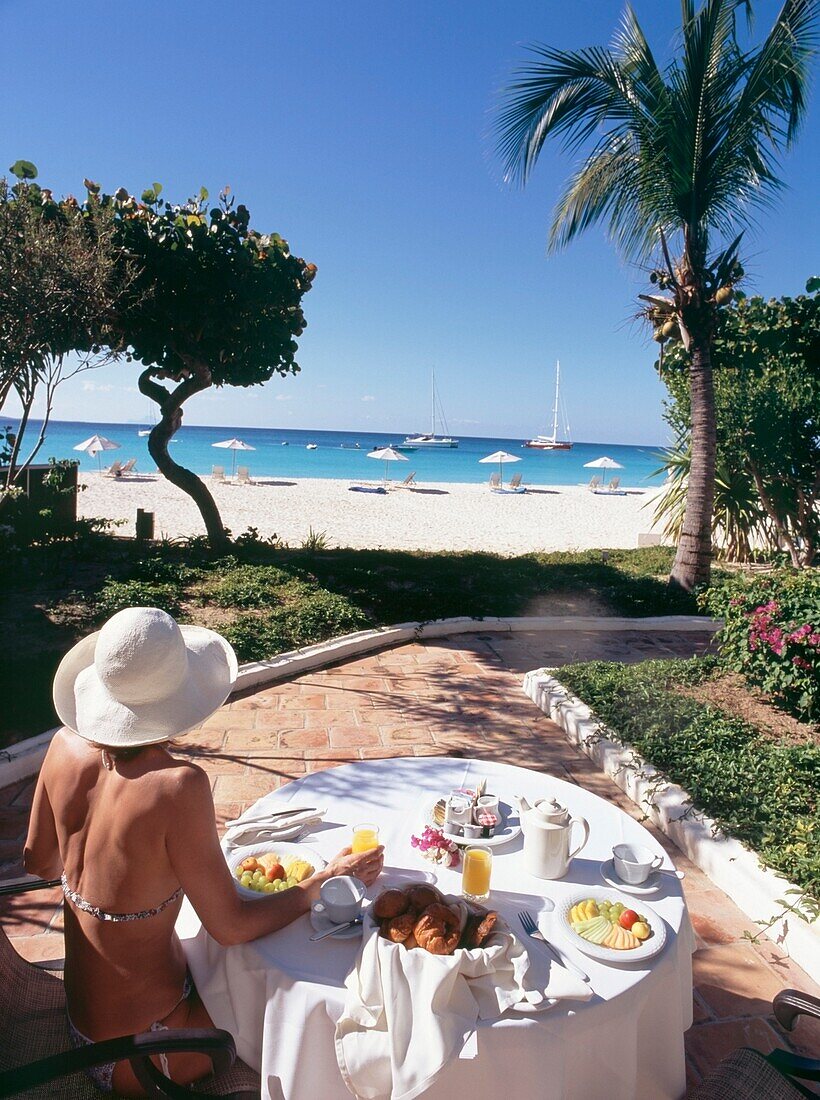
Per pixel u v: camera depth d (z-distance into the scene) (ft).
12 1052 6.99
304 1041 6.42
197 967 7.40
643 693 20.49
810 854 12.79
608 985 6.64
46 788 7.14
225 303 38.06
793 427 42.27
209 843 6.63
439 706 21.15
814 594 21.63
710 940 11.71
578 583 36.50
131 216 36.24
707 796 14.90
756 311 43.62
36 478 39.81
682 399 48.91
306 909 7.34
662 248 34.47
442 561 41.91
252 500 89.76
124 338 37.73
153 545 42.09
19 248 27.68
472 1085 6.03
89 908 6.67
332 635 26.61
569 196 35.01
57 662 21.49
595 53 32.07
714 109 31.73
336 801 9.66
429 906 6.85
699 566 35.32
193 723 6.87
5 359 28.58
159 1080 6.25
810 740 18.53
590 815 9.50
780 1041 9.65
